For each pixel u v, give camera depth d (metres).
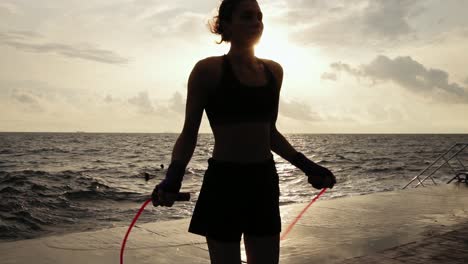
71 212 16.50
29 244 4.88
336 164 43.44
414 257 4.49
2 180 27.05
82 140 155.88
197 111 1.81
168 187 1.73
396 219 6.42
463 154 63.09
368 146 100.38
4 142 122.38
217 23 1.93
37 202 18.69
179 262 4.36
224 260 1.84
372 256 4.55
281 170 30.28
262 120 1.85
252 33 1.83
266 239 1.88
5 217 15.20
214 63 1.80
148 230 5.60
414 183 24.81
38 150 77.31
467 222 6.21
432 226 5.97
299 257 4.55
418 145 108.50
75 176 30.31
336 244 5.05
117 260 4.37
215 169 1.85
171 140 163.38
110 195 21.19
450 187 9.91
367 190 21.86
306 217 6.52
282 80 1.99
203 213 1.87
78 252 4.60
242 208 1.82
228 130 1.82
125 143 125.12
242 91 1.79
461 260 4.37
